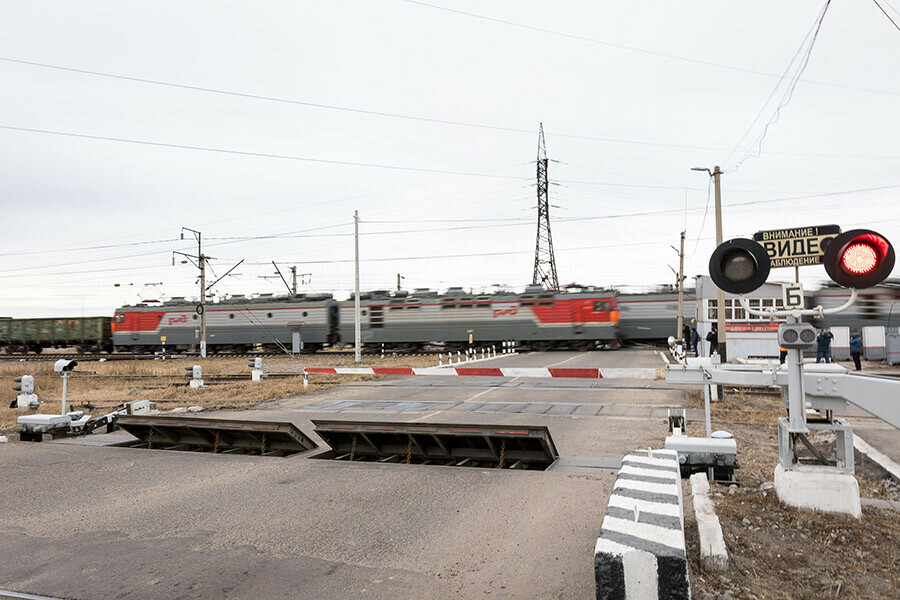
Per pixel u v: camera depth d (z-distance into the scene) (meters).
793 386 5.48
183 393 19.33
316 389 19.94
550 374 11.58
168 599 4.41
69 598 4.46
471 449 8.97
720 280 5.48
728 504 5.88
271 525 6.06
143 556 5.28
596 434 10.76
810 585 4.22
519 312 44.03
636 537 2.90
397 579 4.69
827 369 5.84
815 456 5.89
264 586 4.62
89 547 5.53
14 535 5.91
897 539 4.97
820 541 4.94
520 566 4.88
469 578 4.68
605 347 45.53
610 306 42.56
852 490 5.37
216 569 4.96
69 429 11.74
